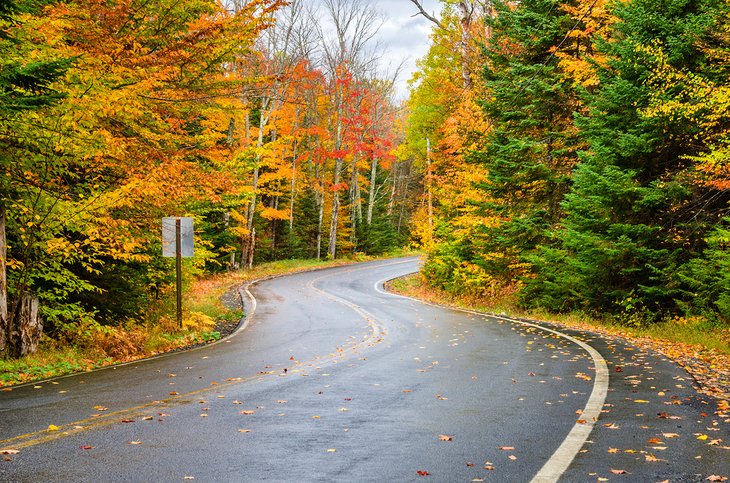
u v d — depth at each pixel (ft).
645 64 52.85
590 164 58.34
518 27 72.13
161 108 47.44
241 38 45.91
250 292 101.04
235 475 15.24
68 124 33.60
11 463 16.19
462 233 90.38
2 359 35.37
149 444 18.20
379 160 225.97
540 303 70.49
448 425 20.66
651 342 43.65
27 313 37.35
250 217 136.98
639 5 53.16
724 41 47.80
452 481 14.79
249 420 21.54
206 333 53.93
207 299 84.12
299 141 168.86
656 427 19.57
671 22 51.37
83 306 47.21
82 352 40.78
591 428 19.72
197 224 67.36
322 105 179.32
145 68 41.52
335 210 176.35
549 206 74.59
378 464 16.20
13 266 37.93
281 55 130.11
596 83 64.28
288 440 18.72
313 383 29.58
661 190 51.37
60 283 41.98
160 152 43.91
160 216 51.13
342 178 204.13
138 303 53.88
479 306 82.17
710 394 24.34
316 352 42.14
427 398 25.62
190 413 22.72
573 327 54.75
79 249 41.27
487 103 77.51
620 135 54.24
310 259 175.94
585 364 33.60
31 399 25.81
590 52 71.46
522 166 70.54
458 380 30.04
